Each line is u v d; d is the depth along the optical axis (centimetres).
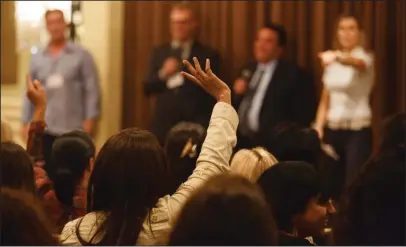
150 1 848
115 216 274
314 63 812
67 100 812
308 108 769
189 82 783
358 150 738
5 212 214
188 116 779
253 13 828
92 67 827
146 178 275
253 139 757
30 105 805
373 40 796
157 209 277
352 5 802
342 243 305
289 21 819
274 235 193
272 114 763
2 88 883
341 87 742
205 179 286
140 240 272
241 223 188
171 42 812
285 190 284
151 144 279
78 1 861
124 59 855
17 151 294
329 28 809
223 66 828
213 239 188
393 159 308
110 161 276
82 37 863
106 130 855
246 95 775
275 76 770
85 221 279
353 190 307
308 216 285
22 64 891
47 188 396
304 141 423
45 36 883
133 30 854
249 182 201
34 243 214
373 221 301
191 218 190
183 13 790
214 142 296
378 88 792
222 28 829
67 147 385
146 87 800
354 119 742
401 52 787
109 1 855
